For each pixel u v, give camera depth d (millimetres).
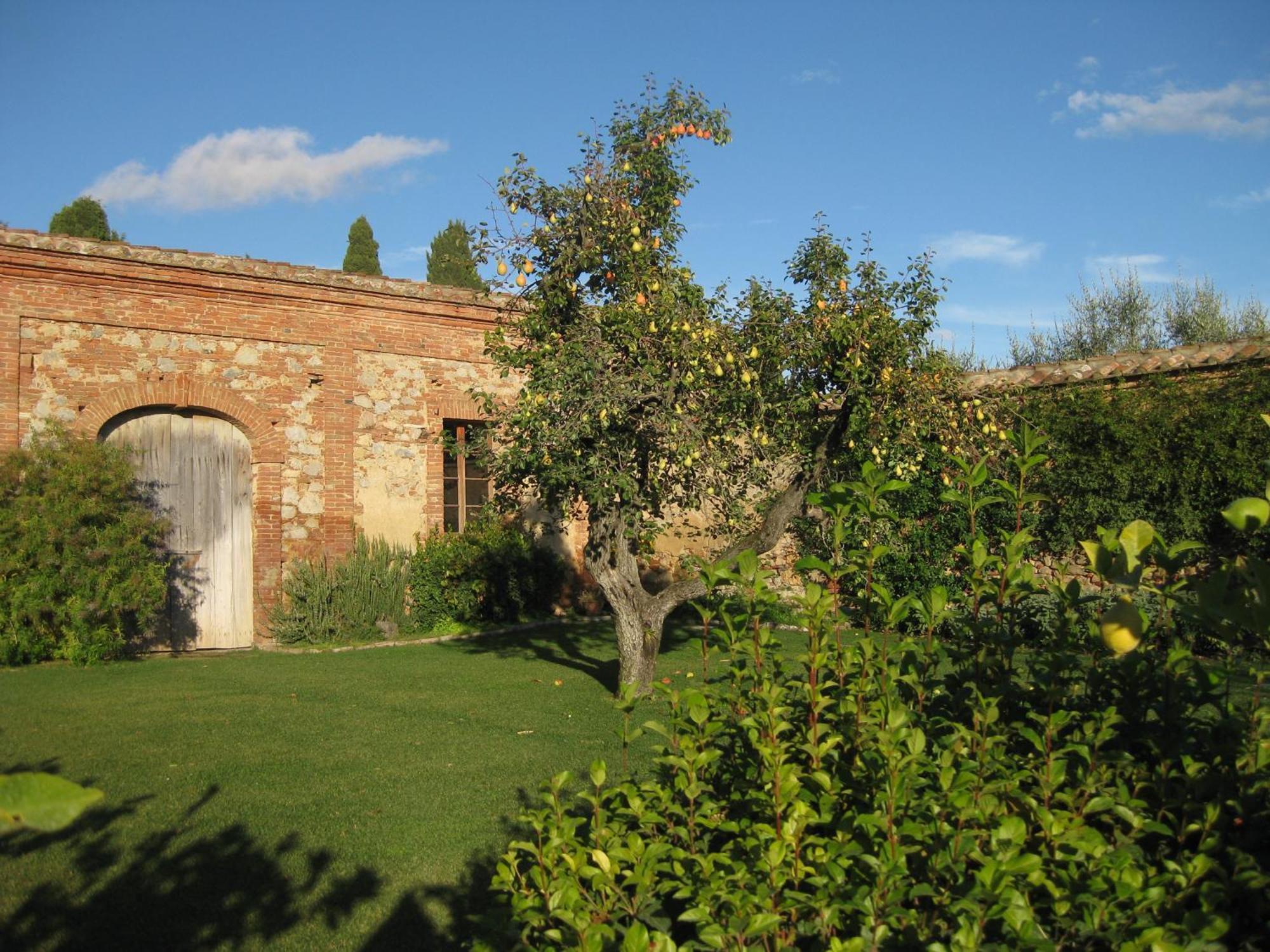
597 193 7164
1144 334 20297
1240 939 1968
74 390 10539
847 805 2354
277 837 4691
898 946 1911
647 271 7188
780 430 7305
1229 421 9289
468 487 13664
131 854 4445
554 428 6695
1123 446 9984
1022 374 11305
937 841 2051
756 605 2717
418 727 6891
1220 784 2264
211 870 4301
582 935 1946
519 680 8875
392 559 12445
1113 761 2350
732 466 7227
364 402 12484
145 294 10969
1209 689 2559
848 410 7258
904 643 2766
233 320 11531
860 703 2514
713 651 3422
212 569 11492
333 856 4480
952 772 2172
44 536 9531
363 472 12453
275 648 11344
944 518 11031
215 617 11469
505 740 6520
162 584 10266
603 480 6918
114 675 9125
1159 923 1920
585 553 7848
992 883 1835
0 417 10055
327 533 12117
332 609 11711
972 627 2887
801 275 7516
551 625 13281
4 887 4062
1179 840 2168
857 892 1943
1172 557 2658
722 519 7977
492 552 12891
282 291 11812
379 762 5957
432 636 12188
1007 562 2855
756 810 2352
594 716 7285
